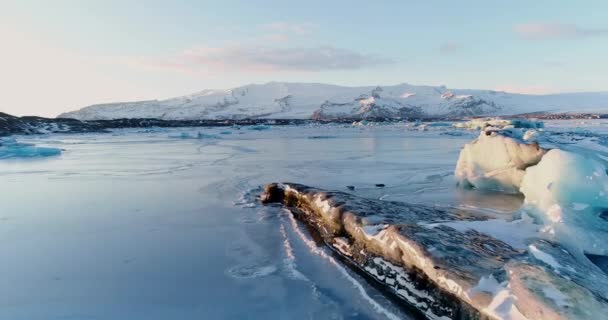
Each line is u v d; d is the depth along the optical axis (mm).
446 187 10773
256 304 4406
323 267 5535
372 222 6000
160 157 21484
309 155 21453
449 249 4680
